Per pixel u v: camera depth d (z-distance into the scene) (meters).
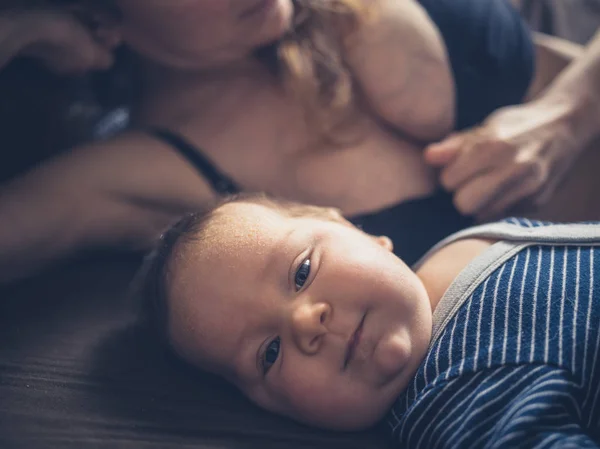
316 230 0.84
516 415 0.65
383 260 0.81
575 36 1.55
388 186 1.03
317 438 0.76
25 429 0.74
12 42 0.96
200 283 0.84
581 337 0.70
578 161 1.18
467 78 1.07
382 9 1.04
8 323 0.97
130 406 0.79
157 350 0.92
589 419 0.68
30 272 1.09
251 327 0.81
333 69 1.03
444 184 1.03
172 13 0.95
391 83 1.03
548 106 1.11
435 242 1.02
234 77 1.09
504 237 0.86
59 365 0.87
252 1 0.94
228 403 0.82
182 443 0.73
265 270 0.82
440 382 0.73
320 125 1.02
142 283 0.96
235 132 1.06
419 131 1.06
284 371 0.78
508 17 1.14
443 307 0.80
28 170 1.10
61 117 1.30
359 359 0.76
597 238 0.79
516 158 1.01
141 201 1.08
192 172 1.06
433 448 0.71
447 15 1.08
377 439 0.77
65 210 1.05
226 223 0.87
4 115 1.21
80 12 1.05
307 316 0.75
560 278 0.76
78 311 1.01
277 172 1.05
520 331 0.72
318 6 1.04
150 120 1.14
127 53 1.20
